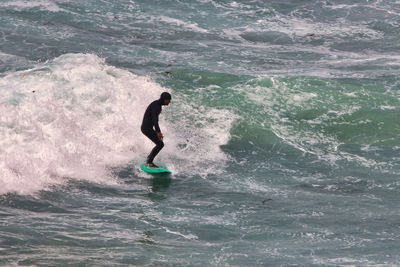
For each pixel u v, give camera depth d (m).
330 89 61.31
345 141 52.22
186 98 58.88
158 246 33.47
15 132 44.59
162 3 96.06
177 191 42.44
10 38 75.50
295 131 53.84
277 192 42.31
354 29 87.56
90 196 40.75
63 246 32.78
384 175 45.16
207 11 93.62
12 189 40.19
